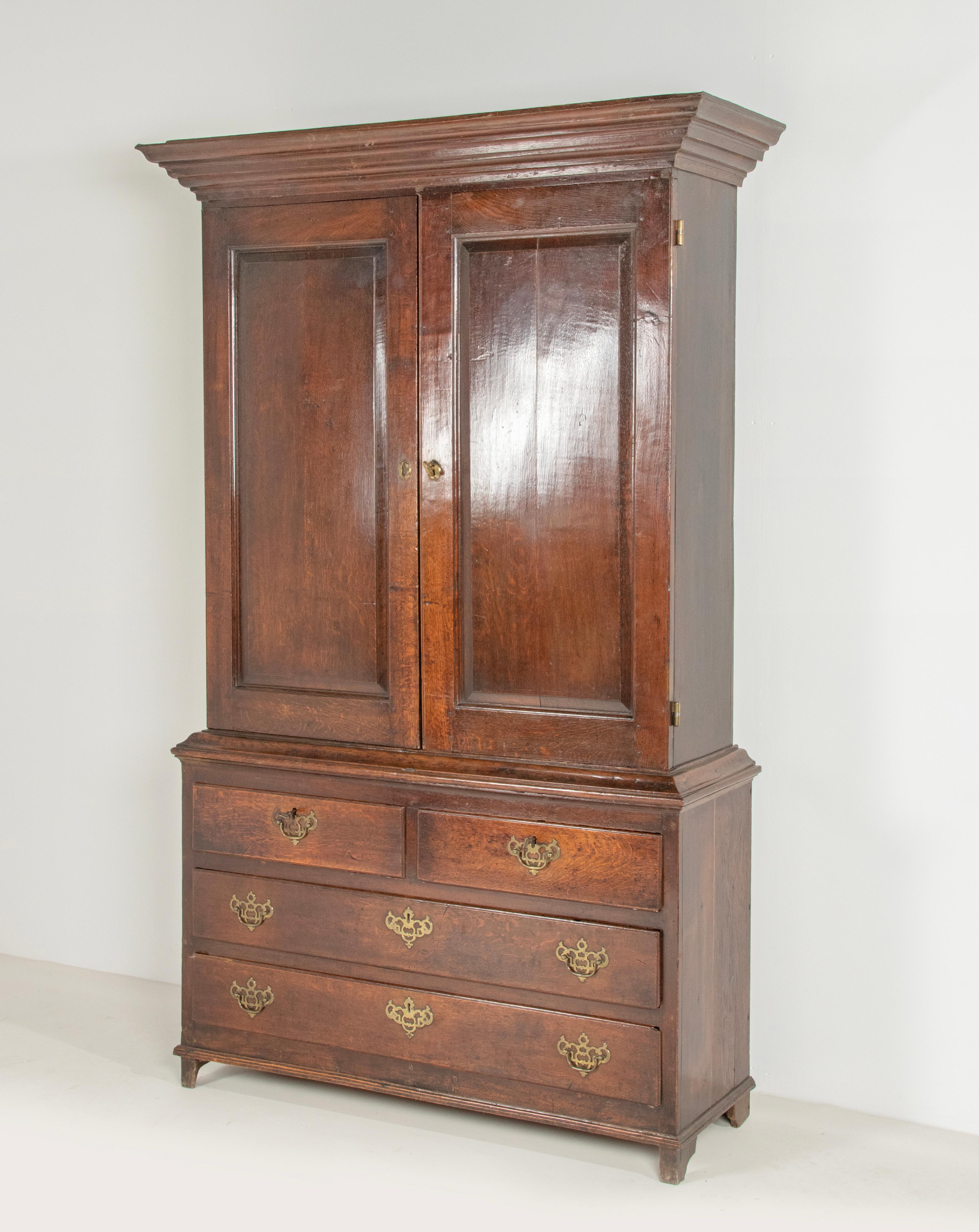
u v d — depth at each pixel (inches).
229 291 109.8
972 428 104.1
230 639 112.5
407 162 101.4
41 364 139.7
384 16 123.0
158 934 140.1
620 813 98.3
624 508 98.8
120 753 140.0
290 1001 111.2
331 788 108.0
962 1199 97.7
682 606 99.4
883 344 106.3
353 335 106.1
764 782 113.0
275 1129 107.4
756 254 109.3
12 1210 95.2
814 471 109.2
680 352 97.1
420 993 106.2
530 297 99.9
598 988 99.9
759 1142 106.0
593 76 115.3
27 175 138.5
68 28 135.6
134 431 136.3
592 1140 106.0
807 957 112.7
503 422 101.6
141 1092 113.8
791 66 107.7
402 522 104.9
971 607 105.3
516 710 102.7
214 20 129.8
